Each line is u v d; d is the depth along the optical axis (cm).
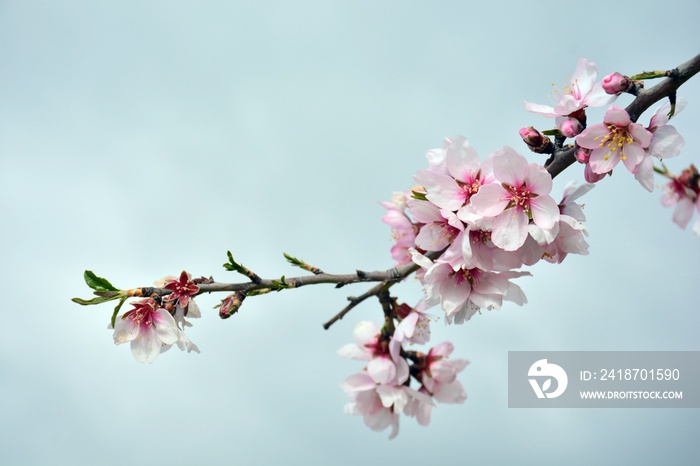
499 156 87
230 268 88
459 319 91
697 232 86
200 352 89
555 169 89
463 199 89
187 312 89
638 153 87
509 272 90
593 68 89
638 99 87
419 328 93
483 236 89
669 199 88
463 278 90
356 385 92
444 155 90
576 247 88
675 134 87
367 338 93
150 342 88
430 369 94
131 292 88
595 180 88
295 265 90
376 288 92
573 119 88
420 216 90
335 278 89
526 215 87
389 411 93
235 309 88
